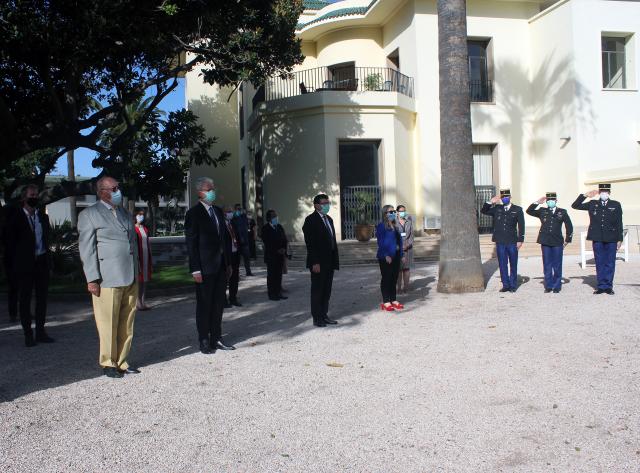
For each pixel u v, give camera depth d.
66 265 15.30
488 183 21.31
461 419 4.24
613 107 19.75
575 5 19.33
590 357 5.79
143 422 4.34
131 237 5.76
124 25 11.06
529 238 19.08
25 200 7.25
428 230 19.88
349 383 5.19
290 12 14.66
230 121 25.95
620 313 7.98
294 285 12.90
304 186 19.03
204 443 3.92
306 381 5.29
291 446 3.84
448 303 9.49
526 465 3.48
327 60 22.64
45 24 10.68
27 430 4.20
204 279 6.47
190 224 6.48
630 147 19.88
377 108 19.05
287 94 21.98
